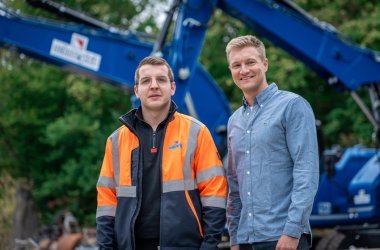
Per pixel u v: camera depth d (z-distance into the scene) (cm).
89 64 971
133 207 437
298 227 422
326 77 1077
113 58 973
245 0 1002
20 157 2005
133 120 452
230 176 470
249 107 461
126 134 452
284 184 439
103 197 454
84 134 1892
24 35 966
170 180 438
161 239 431
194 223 435
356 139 1958
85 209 1930
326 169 1113
